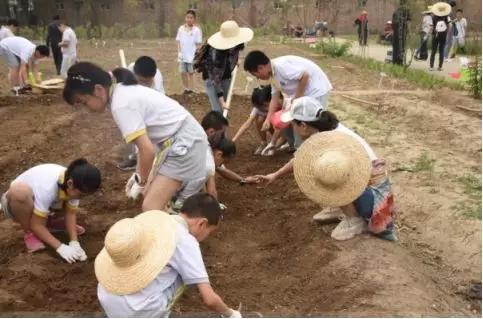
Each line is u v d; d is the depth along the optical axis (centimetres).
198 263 329
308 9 3062
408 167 728
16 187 455
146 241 324
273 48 2253
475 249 536
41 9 3070
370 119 992
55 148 802
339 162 463
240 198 629
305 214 577
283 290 442
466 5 2464
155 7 3142
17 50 1152
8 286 436
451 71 1609
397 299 415
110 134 874
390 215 499
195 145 442
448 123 950
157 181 445
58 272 463
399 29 1691
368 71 1602
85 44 2423
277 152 777
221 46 729
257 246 520
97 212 589
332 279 448
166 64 1725
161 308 330
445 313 412
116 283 321
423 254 534
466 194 640
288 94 665
